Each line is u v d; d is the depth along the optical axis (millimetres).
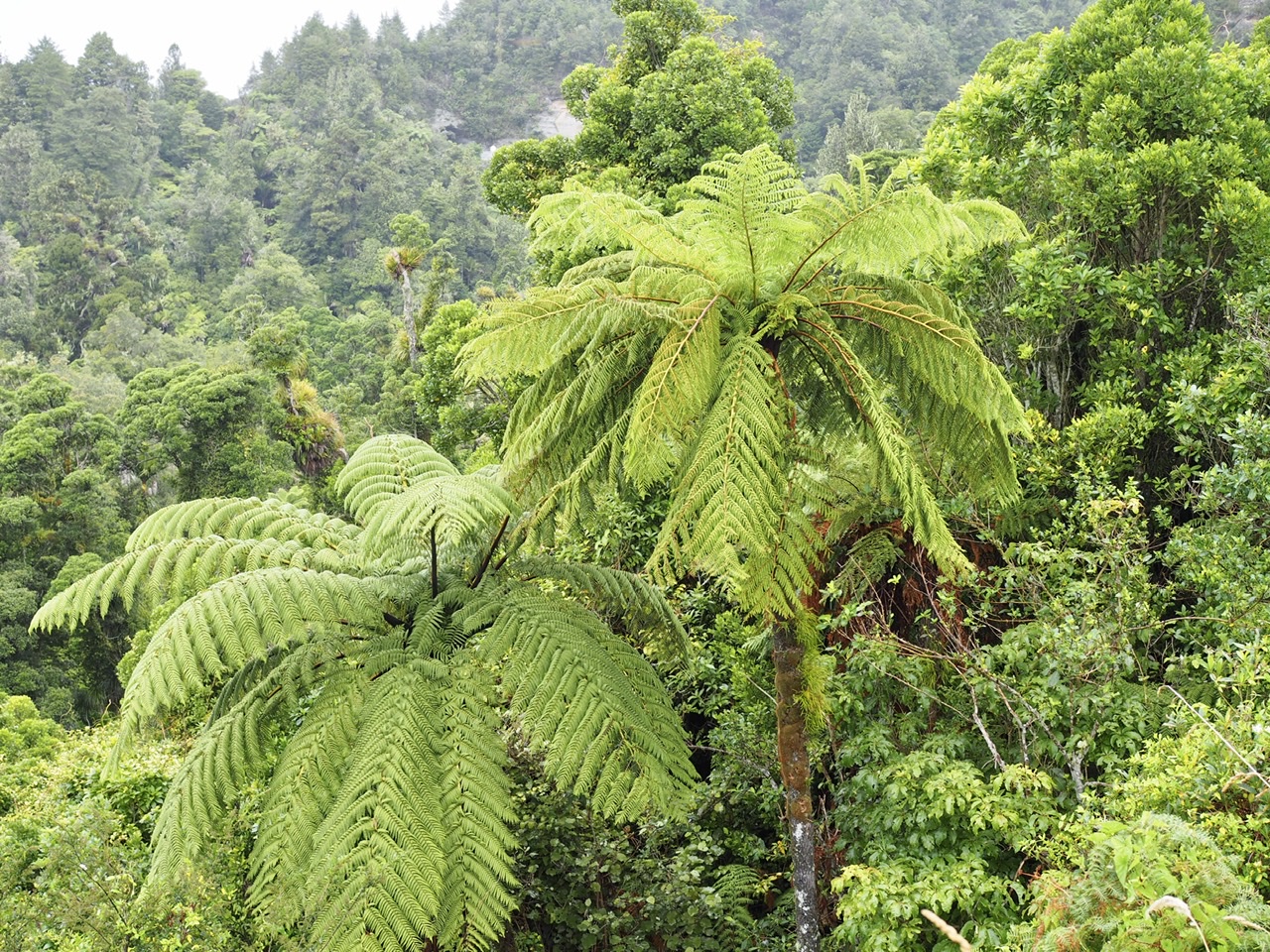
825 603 7105
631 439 4574
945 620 6539
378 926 4867
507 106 112438
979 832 5281
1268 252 6898
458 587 6133
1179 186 7180
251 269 75625
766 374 4785
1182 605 6805
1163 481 6820
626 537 8844
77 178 73312
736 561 4293
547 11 119500
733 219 4754
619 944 6246
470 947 5012
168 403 31266
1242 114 7645
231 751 5684
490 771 5426
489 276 72938
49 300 63719
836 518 6480
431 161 90562
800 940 5363
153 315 65375
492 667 5945
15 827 7527
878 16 95375
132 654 15609
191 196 85875
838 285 5406
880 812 5504
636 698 5762
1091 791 5121
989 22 92188
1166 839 3521
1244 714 4355
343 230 80875
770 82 18484
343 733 5547
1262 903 3303
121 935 5660
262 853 5293
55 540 29531
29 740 18969
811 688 5332
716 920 6426
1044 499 6766
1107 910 3465
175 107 104500
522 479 5754
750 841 7094
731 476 4449
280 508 6395
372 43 118438
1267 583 5496
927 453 6293
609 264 5637
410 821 5121
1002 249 7828
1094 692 5309
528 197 17562
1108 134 7555
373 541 5223
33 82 93062
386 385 31875
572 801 6828
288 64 113750
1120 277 7184
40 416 31828
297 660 5930
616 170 15492
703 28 18891
